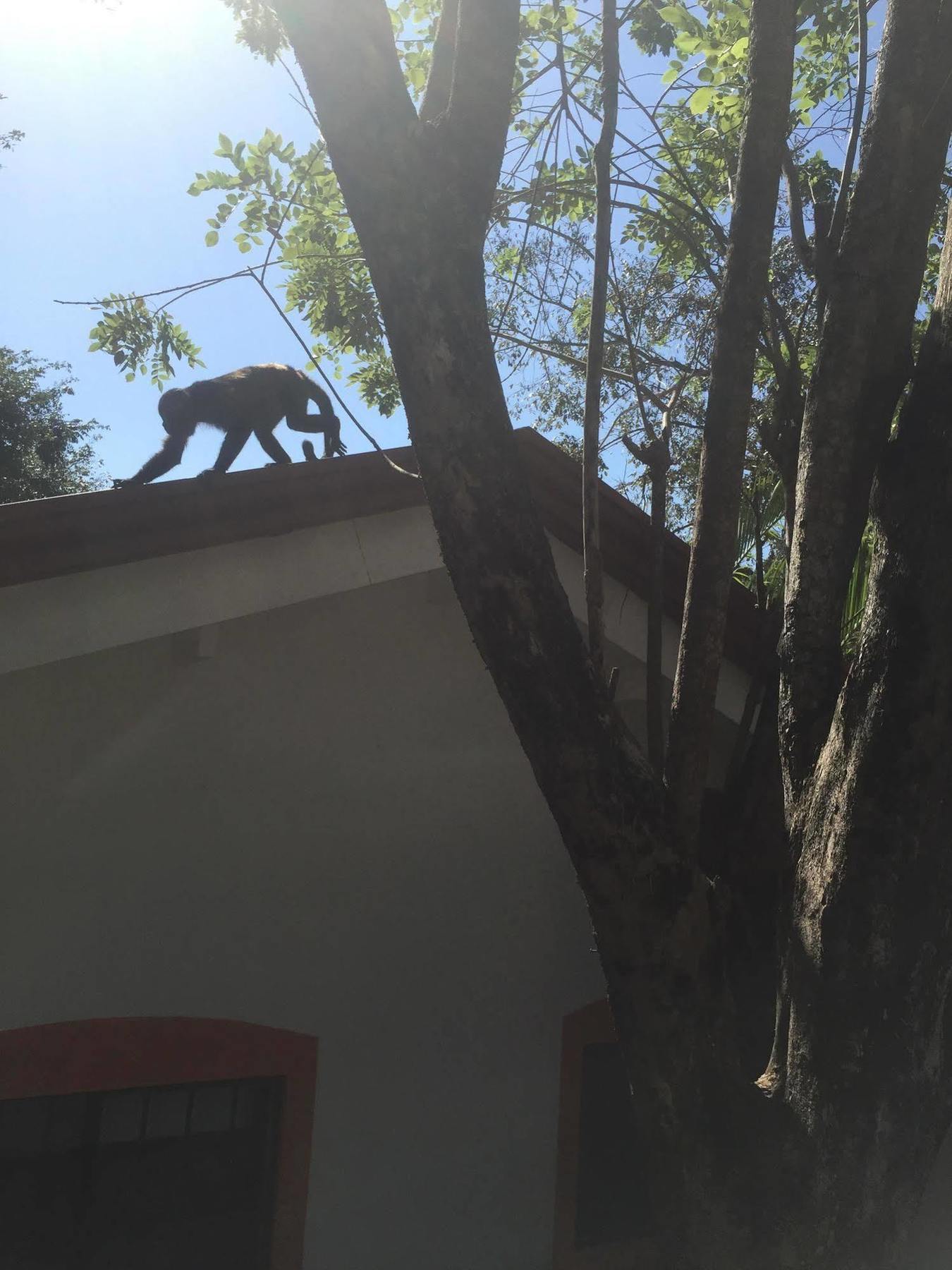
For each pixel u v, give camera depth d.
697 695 2.87
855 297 3.06
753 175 2.94
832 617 3.04
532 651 2.63
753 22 3.01
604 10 3.10
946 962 2.57
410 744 4.96
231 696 4.47
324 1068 4.52
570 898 5.37
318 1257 4.40
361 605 4.88
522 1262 4.91
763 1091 2.68
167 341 5.78
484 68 2.82
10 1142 3.94
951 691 2.62
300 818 4.61
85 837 4.06
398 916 4.83
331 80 2.72
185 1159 4.31
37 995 3.89
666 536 4.71
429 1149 4.75
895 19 3.17
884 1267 2.44
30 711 3.98
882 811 2.58
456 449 2.64
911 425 2.86
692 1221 2.58
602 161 3.03
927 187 3.13
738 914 3.56
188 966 4.25
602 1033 5.32
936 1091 2.53
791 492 3.65
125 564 3.65
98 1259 4.07
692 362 5.92
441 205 2.73
